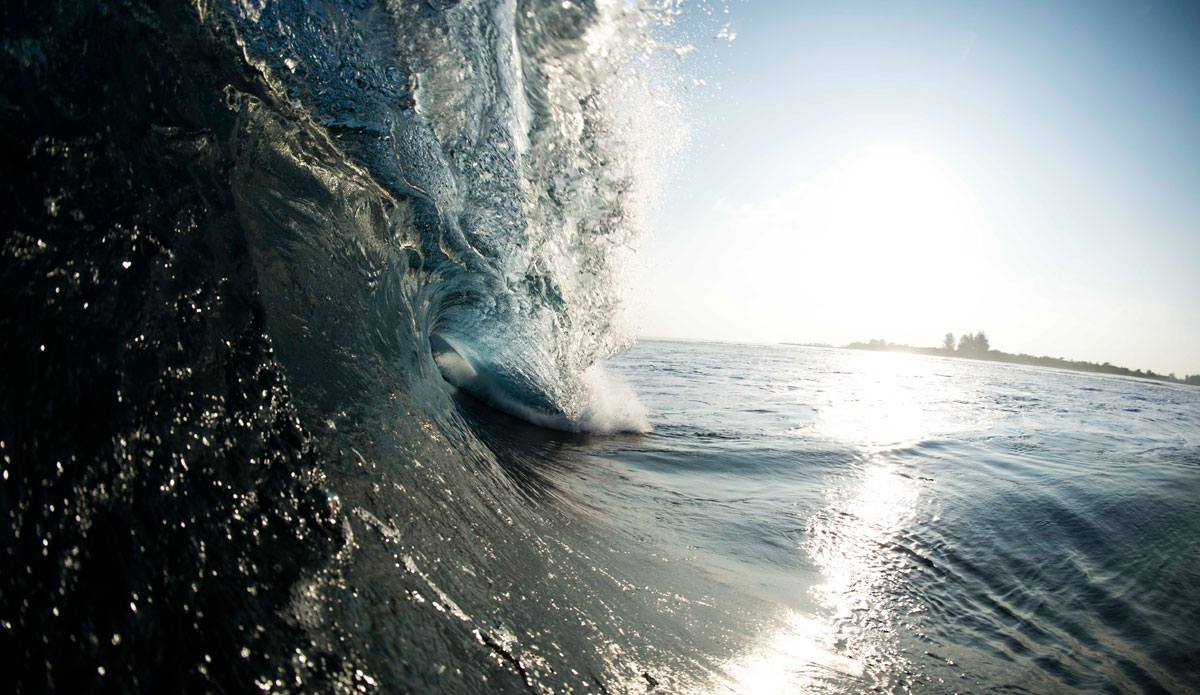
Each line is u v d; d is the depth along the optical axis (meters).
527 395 5.32
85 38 1.16
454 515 1.71
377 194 2.65
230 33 1.71
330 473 1.30
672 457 4.81
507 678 1.16
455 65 2.53
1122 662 2.18
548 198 3.70
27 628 0.67
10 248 0.89
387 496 1.45
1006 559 3.03
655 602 1.93
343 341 1.86
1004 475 4.65
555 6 2.77
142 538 0.85
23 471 0.77
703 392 9.94
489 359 4.97
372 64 2.26
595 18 2.89
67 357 0.89
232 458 1.08
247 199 1.67
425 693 0.99
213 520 0.97
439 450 2.10
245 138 1.73
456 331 4.66
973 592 2.67
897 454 5.43
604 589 1.87
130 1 1.32
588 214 4.11
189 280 1.20
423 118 2.60
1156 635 2.38
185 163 1.34
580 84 3.21
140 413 0.96
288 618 0.93
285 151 1.99
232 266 1.37
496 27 2.60
